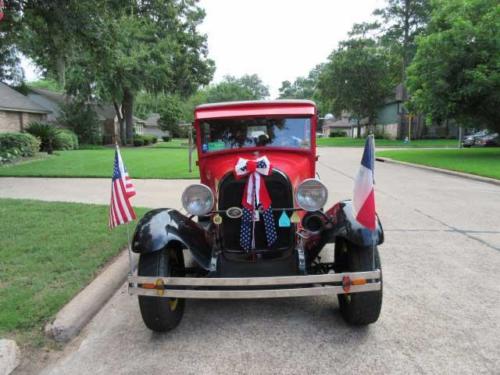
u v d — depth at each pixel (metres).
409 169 16.56
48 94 43.69
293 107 4.45
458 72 19.56
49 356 3.23
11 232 6.11
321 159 21.84
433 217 7.86
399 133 43.91
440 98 20.09
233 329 3.65
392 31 41.59
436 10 22.08
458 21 18.84
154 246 3.36
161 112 55.47
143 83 33.09
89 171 14.60
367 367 3.03
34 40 15.85
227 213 3.75
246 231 3.77
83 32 14.30
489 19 18.52
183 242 3.53
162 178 13.12
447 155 21.08
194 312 4.01
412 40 40.28
